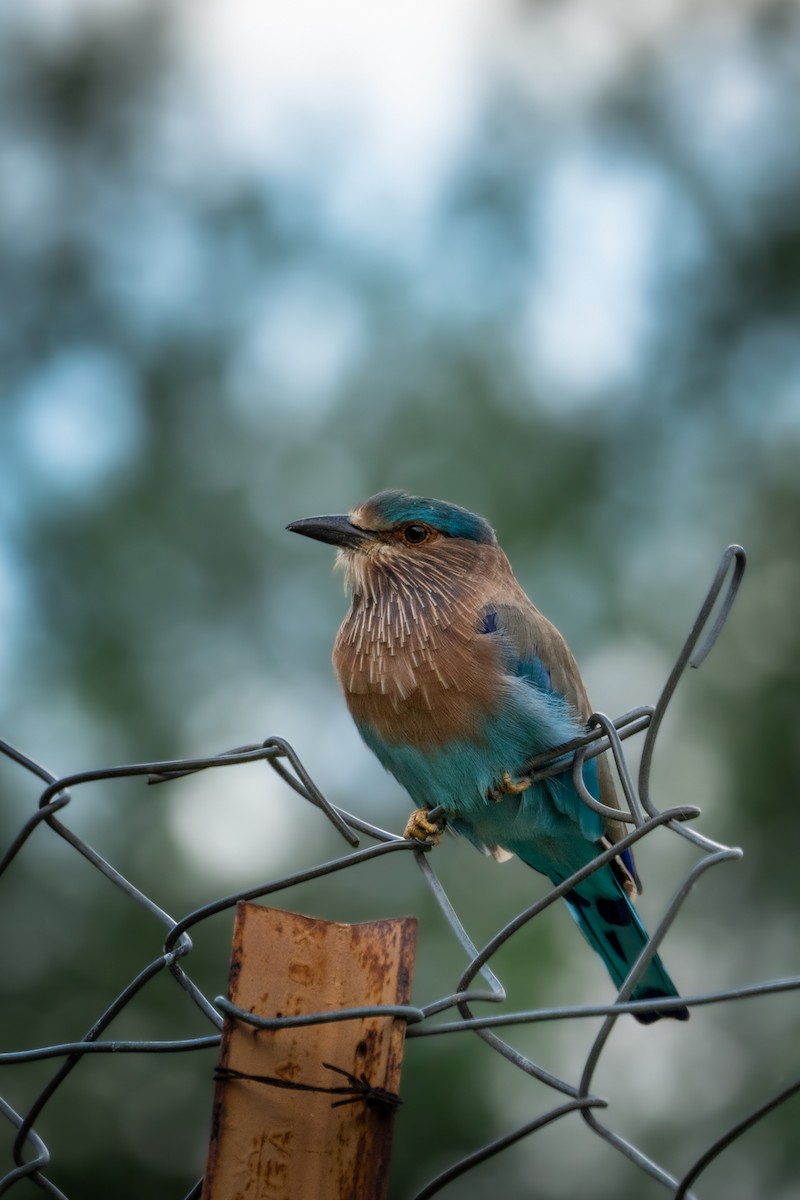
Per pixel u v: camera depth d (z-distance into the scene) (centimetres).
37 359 1603
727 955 1195
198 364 1552
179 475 1468
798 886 1203
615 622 1338
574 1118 1123
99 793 1262
